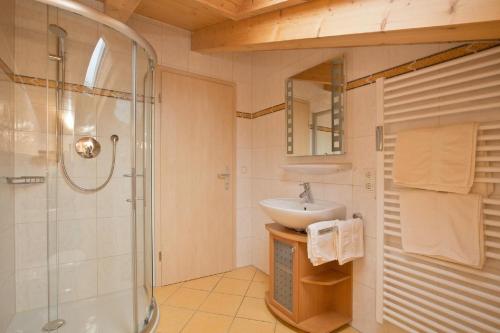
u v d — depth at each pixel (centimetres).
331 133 190
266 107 262
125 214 195
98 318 165
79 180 181
